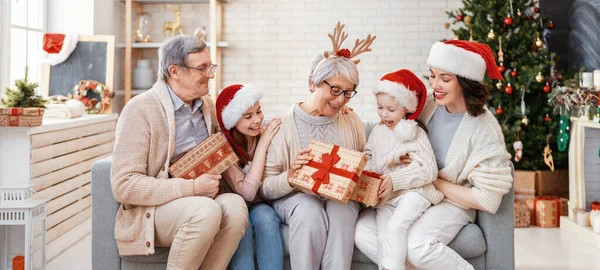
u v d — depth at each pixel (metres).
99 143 4.34
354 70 2.44
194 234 2.19
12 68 4.32
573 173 4.14
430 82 2.51
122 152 2.33
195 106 2.51
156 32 5.81
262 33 5.85
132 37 5.69
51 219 3.49
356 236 2.41
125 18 5.70
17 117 3.04
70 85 4.73
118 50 5.55
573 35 5.02
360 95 5.83
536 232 4.17
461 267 2.30
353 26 5.79
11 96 3.16
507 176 2.40
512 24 4.51
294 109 2.59
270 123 2.57
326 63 2.42
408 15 5.73
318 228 2.33
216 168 2.38
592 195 4.14
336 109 2.51
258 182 2.46
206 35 5.82
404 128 2.43
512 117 4.56
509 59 4.58
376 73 5.80
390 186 2.39
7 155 3.13
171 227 2.27
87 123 4.07
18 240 3.13
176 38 2.45
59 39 4.68
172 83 2.45
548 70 4.54
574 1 5.01
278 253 2.36
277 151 2.52
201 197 2.26
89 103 4.62
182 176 2.34
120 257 2.47
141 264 2.44
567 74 4.64
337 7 5.79
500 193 2.39
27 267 2.79
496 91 4.52
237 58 5.88
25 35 4.53
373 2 5.75
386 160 2.48
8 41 4.14
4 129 3.12
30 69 4.62
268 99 5.89
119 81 5.57
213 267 2.27
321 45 5.82
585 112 3.99
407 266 2.34
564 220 4.22
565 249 3.71
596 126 3.78
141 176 2.30
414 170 2.40
